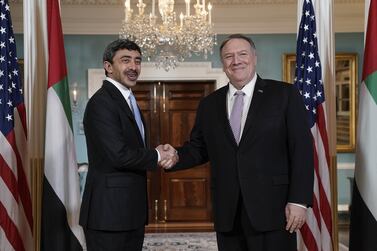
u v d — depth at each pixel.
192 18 5.80
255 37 7.92
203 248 6.22
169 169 2.97
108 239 2.74
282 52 7.90
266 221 2.56
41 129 3.55
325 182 3.50
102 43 7.85
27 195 3.17
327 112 3.78
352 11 7.82
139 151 2.74
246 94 2.71
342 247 6.11
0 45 3.08
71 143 3.31
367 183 3.02
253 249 2.60
